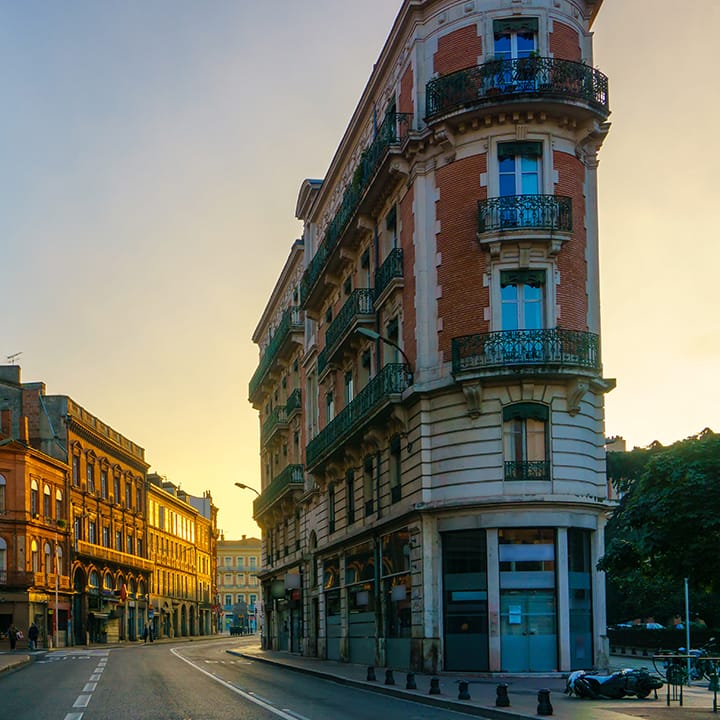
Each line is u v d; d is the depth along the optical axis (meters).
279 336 55.03
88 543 74.81
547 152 28.94
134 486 90.19
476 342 28.20
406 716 17.28
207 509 129.50
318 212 48.06
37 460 65.69
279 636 56.53
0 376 72.62
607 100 29.55
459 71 29.38
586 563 28.27
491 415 28.02
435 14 30.81
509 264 28.55
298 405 51.62
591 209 29.98
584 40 30.61
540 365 27.45
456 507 27.91
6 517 62.34
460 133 29.56
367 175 34.34
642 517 16.16
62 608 68.62
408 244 31.48
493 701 18.94
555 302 28.42
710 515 15.23
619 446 72.50
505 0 29.62
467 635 27.67
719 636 42.44
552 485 27.55
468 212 29.14
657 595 49.03
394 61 33.59
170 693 22.81
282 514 56.06
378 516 34.06
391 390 30.66
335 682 27.73
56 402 71.69
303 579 48.66
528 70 28.70
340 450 38.69
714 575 16.06
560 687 23.14
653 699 19.55
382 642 33.34
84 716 17.42
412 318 30.94
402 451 31.31
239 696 21.95
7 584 61.78
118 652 54.19
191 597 113.62
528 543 27.38
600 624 28.12
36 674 31.88
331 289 43.38
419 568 28.97
